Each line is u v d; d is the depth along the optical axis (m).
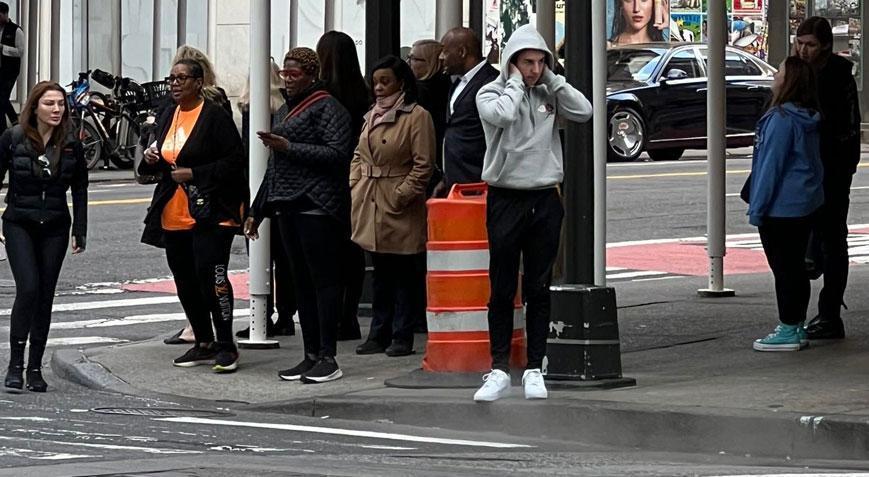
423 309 17.28
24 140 15.04
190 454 11.45
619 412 12.54
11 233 15.13
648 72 39.50
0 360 17.05
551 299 13.68
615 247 26.47
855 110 15.66
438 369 14.52
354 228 15.81
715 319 18.08
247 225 15.06
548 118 13.17
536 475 10.42
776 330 15.65
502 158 13.06
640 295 20.59
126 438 12.30
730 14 50.12
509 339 13.48
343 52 16.11
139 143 16.47
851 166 15.68
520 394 13.59
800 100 15.05
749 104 40.12
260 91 16.58
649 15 49.59
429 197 16.08
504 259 13.28
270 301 17.70
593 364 13.59
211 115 15.38
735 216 30.38
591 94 13.48
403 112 15.47
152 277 23.41
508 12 42.59
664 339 16.70
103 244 25.95
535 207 13.20
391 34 18.25
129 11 40.28
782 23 43.44
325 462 11.05
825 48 15.51
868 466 10.98
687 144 39.56
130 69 40.34
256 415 13.94
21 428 12.82
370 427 13.38
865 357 14.92
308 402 14.06
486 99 13.02
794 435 11.73
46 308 15.29
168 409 14.17
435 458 11.45
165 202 15.69
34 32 37.16
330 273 14.90
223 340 15.71
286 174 14.66
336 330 15.13
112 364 16.25
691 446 12.17
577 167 13.60
